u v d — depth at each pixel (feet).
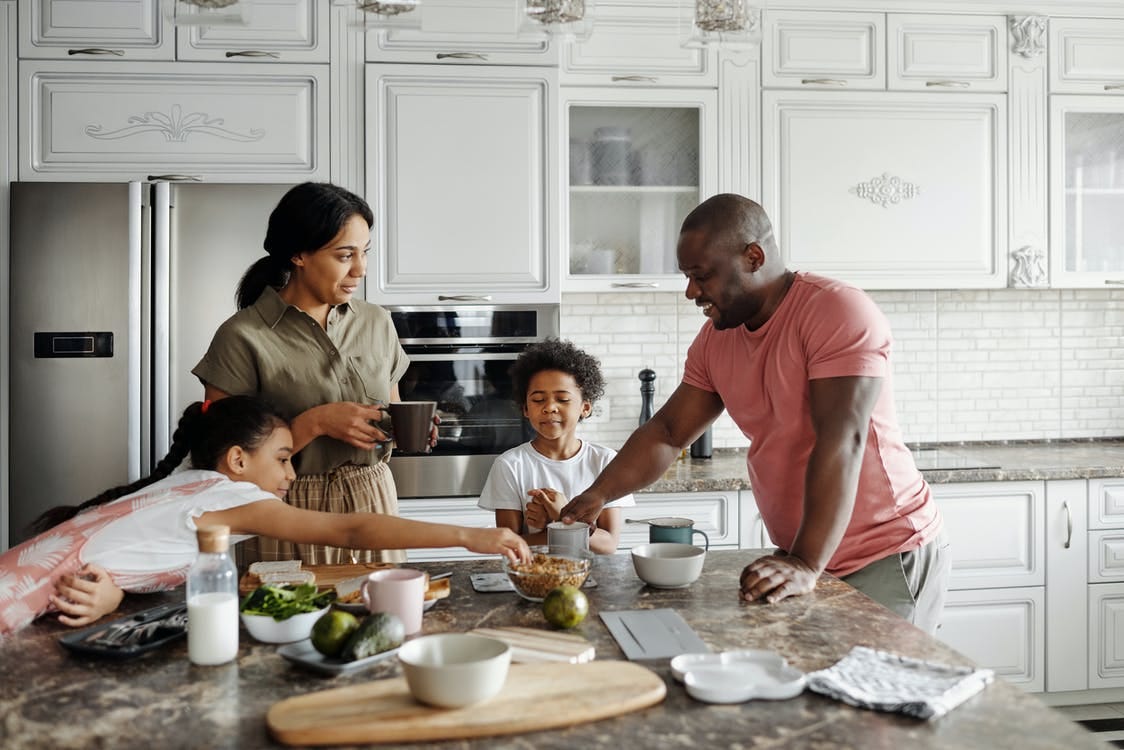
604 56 11.67
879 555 6.28
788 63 11.95
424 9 10.95
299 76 10.85
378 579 4.84
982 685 3.92
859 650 4.29
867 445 6.16
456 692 3.55
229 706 3.79
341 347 7.23
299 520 5.35
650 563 5.50
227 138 10.80
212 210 10.48
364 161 10.98
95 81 10.64
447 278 11.08
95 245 10.28
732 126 11.89
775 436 6.27
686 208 12.01
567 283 11.69
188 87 10.75
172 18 5.34
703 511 10.92
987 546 11.39
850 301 5.87
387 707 3.62
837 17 12.00
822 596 5.37
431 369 11.07
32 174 10.61
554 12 5.74
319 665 4.09
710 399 6.95
